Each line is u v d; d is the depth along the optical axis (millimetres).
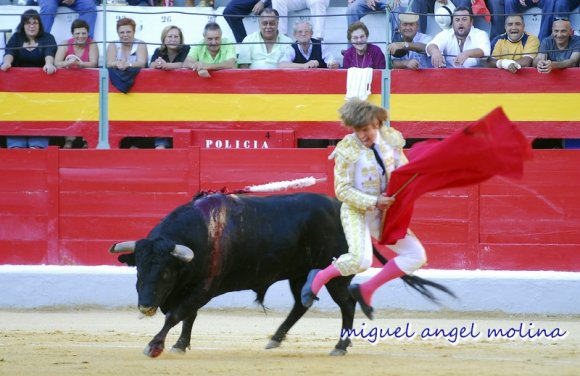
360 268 12500
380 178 12570
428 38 22953
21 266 22250
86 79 22891
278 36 23328
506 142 11383
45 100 22984
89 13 23891
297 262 14133
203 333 17438
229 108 22672
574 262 21578
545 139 23828
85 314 20875
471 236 21750
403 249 12664
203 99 22703
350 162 12492
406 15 22688
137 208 22250
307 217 14000
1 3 25062
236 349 14828
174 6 24344
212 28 22625
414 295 21203
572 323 19734
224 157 22031
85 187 22406
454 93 22156
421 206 21844
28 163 22547
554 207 21641
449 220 21812
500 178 21719
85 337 16469
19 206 22547
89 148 22875
